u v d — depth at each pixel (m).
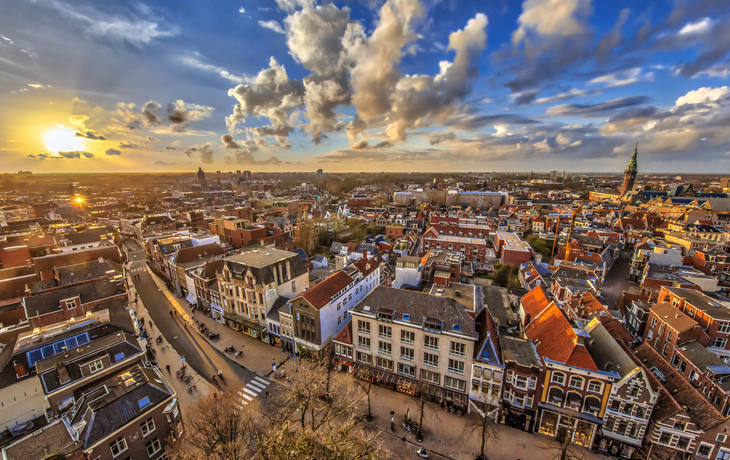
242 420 43.94
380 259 108.00
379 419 47.81
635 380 38.31
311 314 59.94
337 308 66.31
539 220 157.75
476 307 56.84
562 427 43.19
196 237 128.62
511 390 44.84
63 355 46.47
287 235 141.50
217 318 81.38
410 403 51.03
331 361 61.81
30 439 32.69
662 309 61.94
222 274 75.12
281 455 30.78
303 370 50.22
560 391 42.56
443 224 139.25
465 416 48.06
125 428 34.72
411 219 183.00
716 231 126.12
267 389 54.97
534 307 61.91
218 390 54.41
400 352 52.62
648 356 51.25
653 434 38.88
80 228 154.12
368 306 55.31
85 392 40.12
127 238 186.50
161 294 99.69
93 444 32.03
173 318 82.75
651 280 81.44
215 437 38.09
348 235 161.62
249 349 67.56
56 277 77.06
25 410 47.25
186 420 47.19
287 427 34.53
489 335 46.81
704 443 36.38
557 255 110.19
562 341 45.06
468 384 47.78
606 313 58.97
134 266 130.88
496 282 96.19
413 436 44.72
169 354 65.62
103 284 70.06
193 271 91.88
